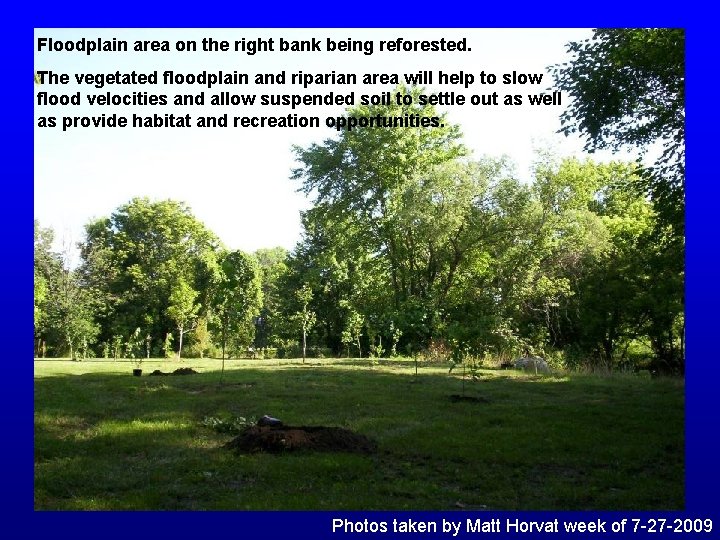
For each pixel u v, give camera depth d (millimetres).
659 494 6574
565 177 32562
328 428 8922
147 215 52219
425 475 7238
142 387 16078
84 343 33875
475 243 34156
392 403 13039
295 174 39469
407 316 32594
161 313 48594
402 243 38219
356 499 6285
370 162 37969
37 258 41156
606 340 29219
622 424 10398
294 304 44406
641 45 16469
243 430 9609
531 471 7473
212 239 53625
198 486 6770
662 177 17766
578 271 32500
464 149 39719
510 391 15594
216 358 39375
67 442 8891
